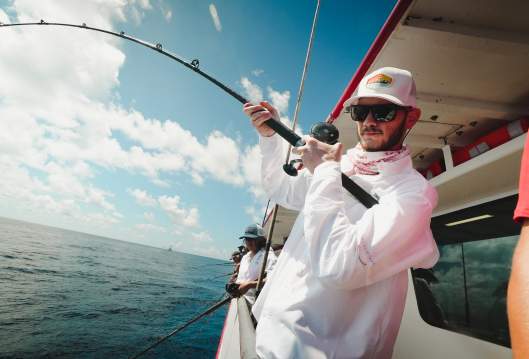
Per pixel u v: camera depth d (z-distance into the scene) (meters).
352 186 1.06
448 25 1.21
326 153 1.02
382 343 0.91
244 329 1.80
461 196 2.05
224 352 3.01
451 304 2.00
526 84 1.46
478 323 1.77
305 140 1.10
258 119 1.27
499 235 1.77
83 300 22.81
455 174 1.86
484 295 1.79
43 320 16.45
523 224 0.49
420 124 1.87
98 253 77.19
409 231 0.84
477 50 1.29
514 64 1.34
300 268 1.00
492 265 1.79
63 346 12.95
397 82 1.09
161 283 40.94
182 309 23.97
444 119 1.78
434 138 2.00
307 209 0.93
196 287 42.50
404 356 2.23
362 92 1.13
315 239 0.89
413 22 1.21
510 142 1.51
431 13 1.18
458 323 1.90
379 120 1.10
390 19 1.23
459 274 2.02
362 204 1.04
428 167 2.39
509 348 1.56
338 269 0.82
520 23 1.18
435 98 1.61
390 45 1.33
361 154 1.18
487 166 1.64
